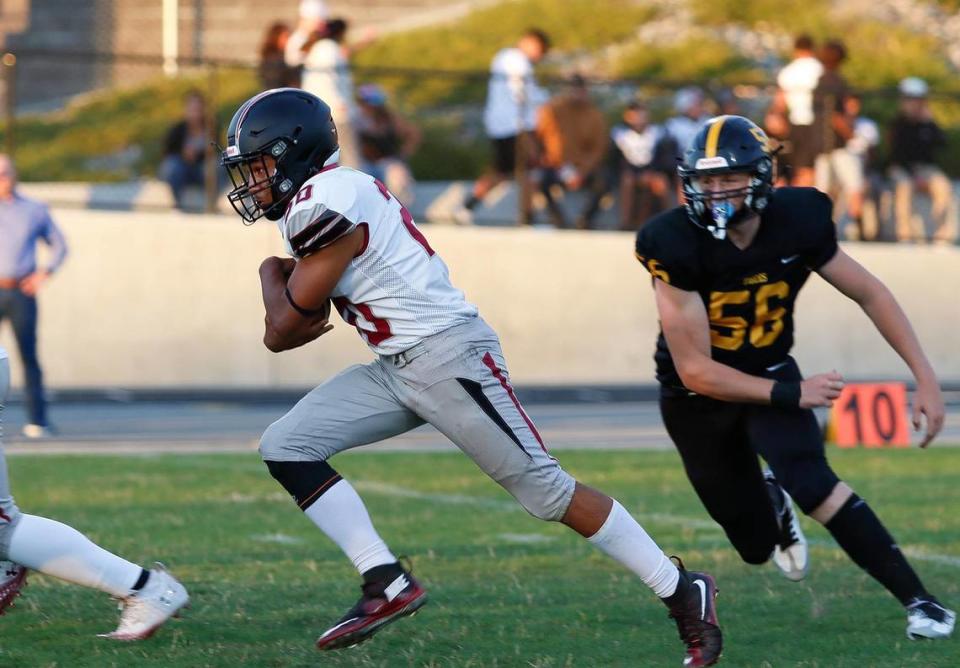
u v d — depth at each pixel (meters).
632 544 13.47
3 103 62.59
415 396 13.26
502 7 70.31
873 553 14.88
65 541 13.94
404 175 53.47
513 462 13.18
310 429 13.45
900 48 68.69
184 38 67.62
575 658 14.16
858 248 54.94
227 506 24.81
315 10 50.03
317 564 19.17
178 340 50.66
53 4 67.12
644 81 53.62
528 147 54.00
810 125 53.81
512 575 18.48
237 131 13.30
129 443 35.44
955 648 14.44
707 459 16.06
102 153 58.56
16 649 14.10
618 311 53.62
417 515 23.89
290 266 13.66
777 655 14.30
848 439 28.61
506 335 53.03
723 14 70.19
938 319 55.56
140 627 14.19
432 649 14.47
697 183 14.41
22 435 37.00
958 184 58.84
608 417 41.75
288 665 13.73
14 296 35.91
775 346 15.38
